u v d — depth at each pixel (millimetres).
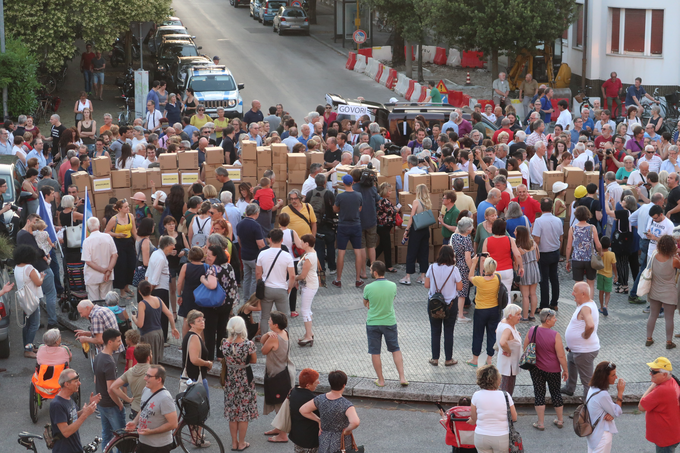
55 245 18266
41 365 13281
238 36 68562
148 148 22312
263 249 16516
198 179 21203
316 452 10977
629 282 19766
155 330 13914
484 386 10516
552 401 12891
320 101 44469
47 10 38406
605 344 15922
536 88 39500
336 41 66062
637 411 13648
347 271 20422
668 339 15594
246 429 12375
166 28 53438
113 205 18094
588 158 22766
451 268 14555
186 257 16422
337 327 16891
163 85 35406
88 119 29109
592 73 44250
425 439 12641
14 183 21859
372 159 21875
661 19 41156
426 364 15055
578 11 45125
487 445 10414
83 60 42750
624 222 18266
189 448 12297
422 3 42688
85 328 16969
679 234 16062
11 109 35156
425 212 18656
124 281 17562
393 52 54938
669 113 39125
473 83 49594
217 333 14945
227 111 37219
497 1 39219
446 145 22047
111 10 39281
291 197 17828
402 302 18281
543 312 12695
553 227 16766
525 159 22000
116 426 12039
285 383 12594
